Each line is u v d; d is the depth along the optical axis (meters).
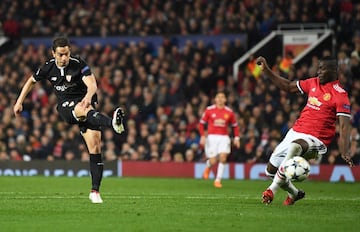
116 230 20.20
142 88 61.75
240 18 67.00
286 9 65.94
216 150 44.91
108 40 69.75
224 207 26.19
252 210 25.14
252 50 63.62
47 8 73.38
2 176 52.47
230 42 66.69
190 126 56.50
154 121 58.41
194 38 67.69
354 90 56.38
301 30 64.44
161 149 56.28
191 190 39.16
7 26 72.44
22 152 57.94
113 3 71.06
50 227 20.72
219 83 60.88
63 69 26.12
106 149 57.41
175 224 21.42
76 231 20.02
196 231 20.11
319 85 25.80
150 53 67.94
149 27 69.00
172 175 53.84
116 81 62.22
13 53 70.94
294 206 26.69
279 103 56.38
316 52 62.44
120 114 24.80
